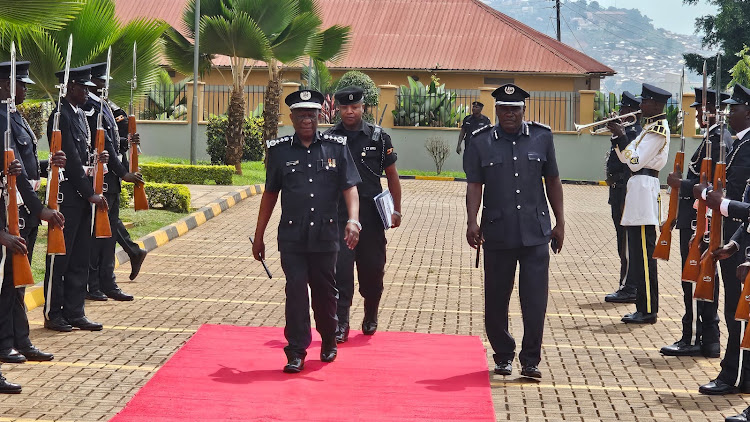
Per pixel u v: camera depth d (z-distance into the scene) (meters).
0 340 7.96
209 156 29.31
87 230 9.24
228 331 9.25
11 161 7.41
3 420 6.61
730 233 7.63
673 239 17.06
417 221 18.30
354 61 37.72
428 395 7.34
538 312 7.90
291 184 8.02
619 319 10.41
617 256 15.05
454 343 9.09
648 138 10.11
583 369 8.36
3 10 14.34
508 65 36.91
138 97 17.84
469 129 27.03
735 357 7.62
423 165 30.36
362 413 6.86
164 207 16.91
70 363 8.06
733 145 7.91
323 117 30.62
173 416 6.68
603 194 25.80
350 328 9.69
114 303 10.41
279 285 11.71
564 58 37.16
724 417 7.08
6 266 7.76
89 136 9.37
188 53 24.25
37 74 16.48
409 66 37.31
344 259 9.00
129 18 40.62
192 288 11.32
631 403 7.38
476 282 12.33
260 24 23.17
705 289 7.63
